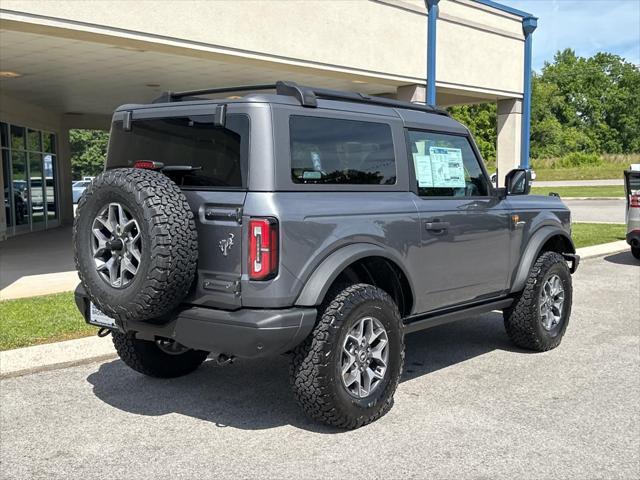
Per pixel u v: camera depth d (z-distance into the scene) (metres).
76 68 12.91
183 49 10.63
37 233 18.41
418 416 4.50
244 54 11.40
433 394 4.95
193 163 4.23
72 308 7.38
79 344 6.00
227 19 11.02
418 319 4.99
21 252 13.42
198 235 4.05
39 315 7.02
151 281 3.81
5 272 10.48
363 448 3.98
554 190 36.69
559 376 5.39
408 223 4.67
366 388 4.32
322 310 4.17
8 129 17.33
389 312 4.41
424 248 4.82
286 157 4.03
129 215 3.96
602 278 10.28
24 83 14.88
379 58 13.89
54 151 21.58
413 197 4.85
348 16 13.12
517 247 5.79
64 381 5.25
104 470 3.71
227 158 4.07
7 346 5.90
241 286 3.89
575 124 85.69
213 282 3.99
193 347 4.13
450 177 5.27
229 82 14.88
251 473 3.66
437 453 3.90
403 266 4.63
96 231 4.09
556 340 6.20
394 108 5.04
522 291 5.93
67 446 4.03
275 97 4.12
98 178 4.09
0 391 5.00
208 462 3.80
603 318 7.52
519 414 4.54
